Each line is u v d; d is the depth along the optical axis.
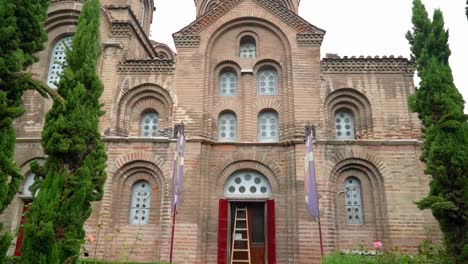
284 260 16.14
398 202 16.36
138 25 21.45
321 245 14.91
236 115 18.36
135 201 17.28
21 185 17.52
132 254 16.31
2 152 8.84
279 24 19.23
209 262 16.20
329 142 17.20
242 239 17.02
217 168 17.42
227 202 17.11
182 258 15.77
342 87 18.12
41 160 17.81
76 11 20.00
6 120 8.97
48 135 11.24
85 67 12.10
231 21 19.44
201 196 16.77
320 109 17.72
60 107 11.40
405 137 17.31
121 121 18.16
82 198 10.64
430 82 11.90
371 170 17.05
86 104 11.85
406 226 16.03
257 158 17.44
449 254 10.58
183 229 16.12
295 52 18.64
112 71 18.59
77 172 11.05
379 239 16.19
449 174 10.85
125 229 16.73
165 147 17.42
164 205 16.64
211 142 17.61
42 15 10.71
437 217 10.84
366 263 11.81
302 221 16.09
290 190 16.80
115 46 18.94
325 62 18.48
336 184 17.08
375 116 17.69
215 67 19.06
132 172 17.45
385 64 18.39
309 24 18.98
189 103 17.97
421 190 16.61
